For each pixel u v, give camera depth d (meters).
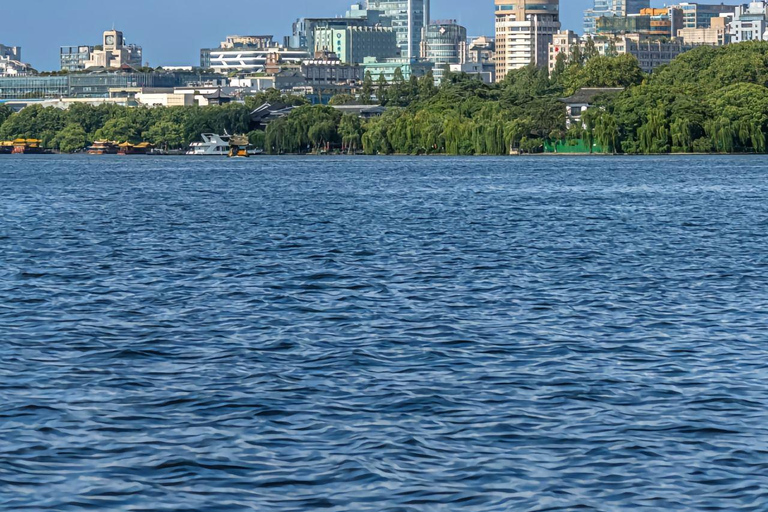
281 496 45.00
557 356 69.56
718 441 51.47
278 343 73.62
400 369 65.88
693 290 98.75
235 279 105.62
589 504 44.28
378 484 46.22
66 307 89.06
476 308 88.44
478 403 57.97
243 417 55.41
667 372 64.88
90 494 45.16
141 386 61.72
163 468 47.97
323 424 54.12
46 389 61.03
